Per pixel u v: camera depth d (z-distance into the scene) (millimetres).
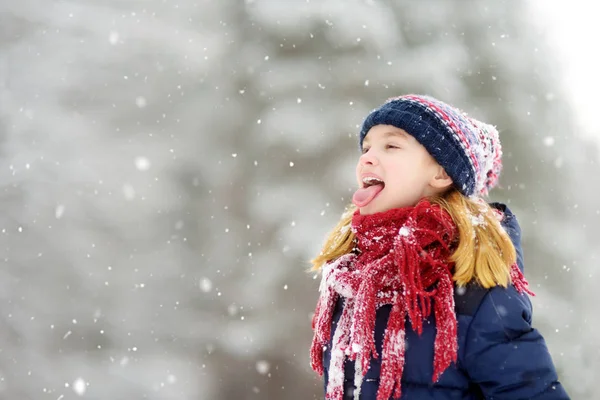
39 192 14797
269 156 10500
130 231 15273
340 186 10055
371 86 10453
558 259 11352
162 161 15469
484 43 11844
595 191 14047
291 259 9961
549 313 10555
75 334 13938
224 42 12930
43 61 15680
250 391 10023
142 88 15953
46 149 15109
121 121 15930
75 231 14875
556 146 12625
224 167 12055
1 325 13648
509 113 11508
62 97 15664
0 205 14523
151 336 13719
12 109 15203
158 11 15922
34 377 12930
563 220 12258
